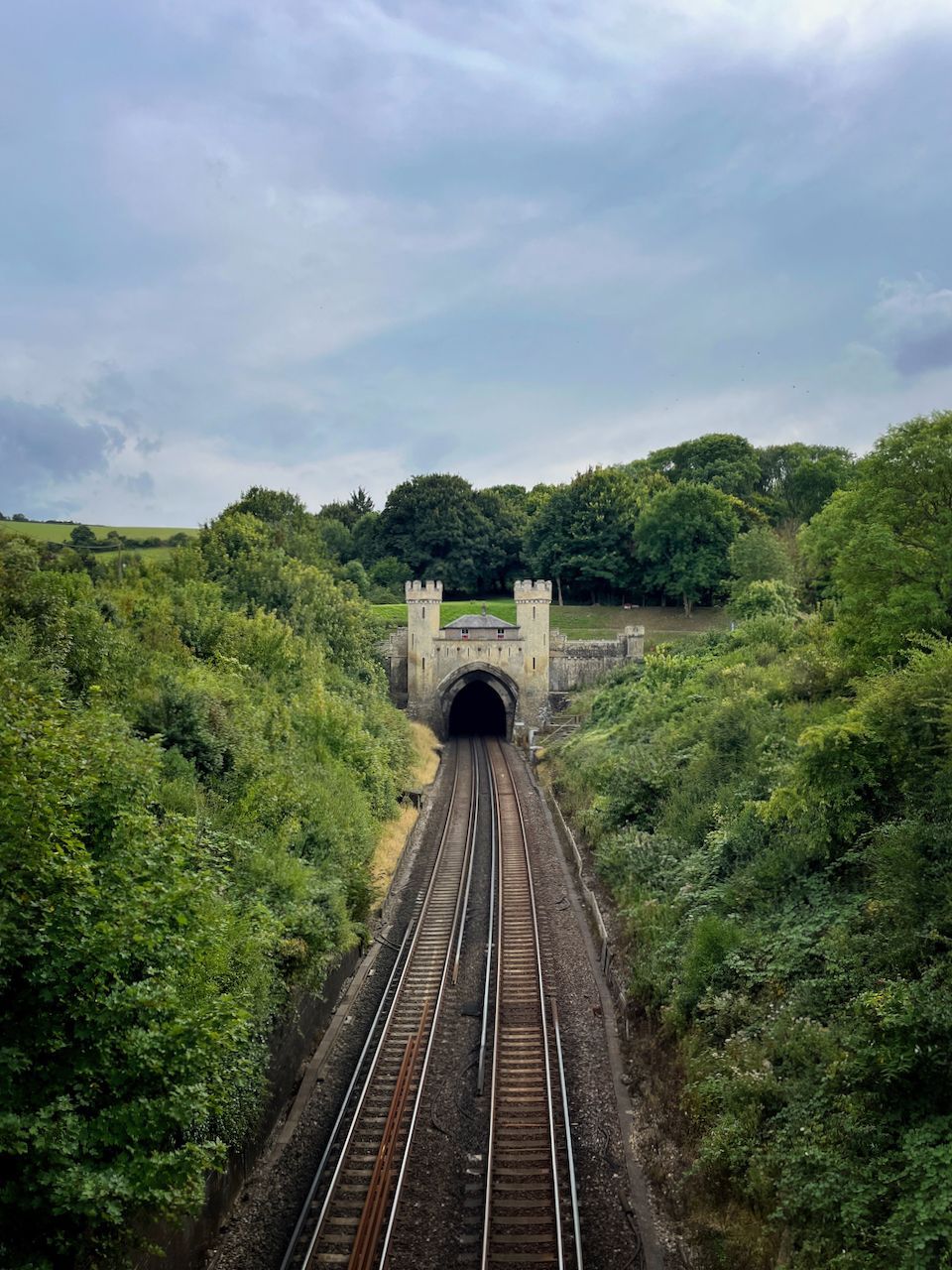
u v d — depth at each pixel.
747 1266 12.20
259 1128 15.68
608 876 27.39
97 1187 9.67
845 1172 11.84
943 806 16.86
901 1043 12.18
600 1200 14.41
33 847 10.21
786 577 62.69
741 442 101.38
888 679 20.05
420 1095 17.36
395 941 25.53
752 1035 15.80
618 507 87.00
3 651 19.48
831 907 17.72
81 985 10.65
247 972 15.55
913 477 26.06
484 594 103.56
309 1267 12.89
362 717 41.09
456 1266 13.01
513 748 59.41
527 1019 20.59
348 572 84.19
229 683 30.50
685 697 41.25
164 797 19.56
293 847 23.92
